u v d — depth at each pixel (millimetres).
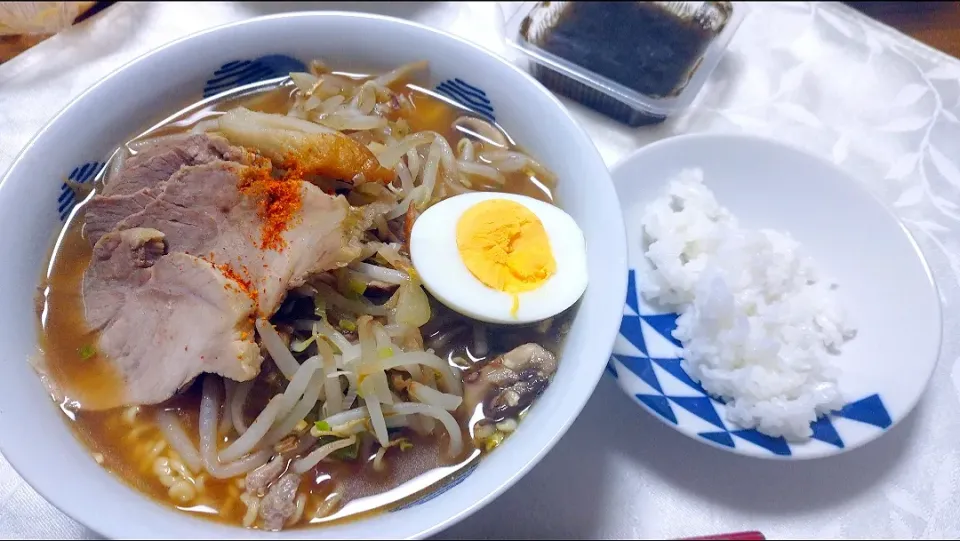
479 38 313
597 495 206
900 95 304
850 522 205
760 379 220
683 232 260
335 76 257
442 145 242
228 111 236
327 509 183
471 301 208
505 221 217
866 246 256
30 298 198
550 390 190
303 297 205
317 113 242
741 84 307
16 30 288
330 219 203
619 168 263
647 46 298
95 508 156
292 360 194
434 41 245
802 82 308
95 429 188
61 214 212
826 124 297
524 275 211
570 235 212
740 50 317
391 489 188
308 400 191
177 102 239
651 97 280
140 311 198
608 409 222
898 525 204
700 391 232
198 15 307
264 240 199
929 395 229
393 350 194
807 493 210
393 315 205
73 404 190
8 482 195
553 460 211
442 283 209
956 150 287
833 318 241
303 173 211
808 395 216
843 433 212
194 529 162
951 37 320
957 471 214
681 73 289
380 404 193
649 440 217
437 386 205
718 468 213
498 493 158
